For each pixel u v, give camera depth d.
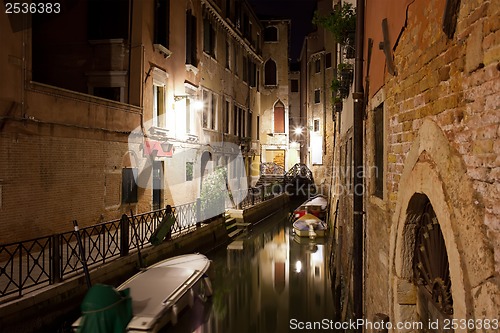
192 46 19.30
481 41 2.10
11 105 9.10
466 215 2.24
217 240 16.92
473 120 2.21
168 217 12.39
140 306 7.99
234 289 12.72
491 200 2.00
